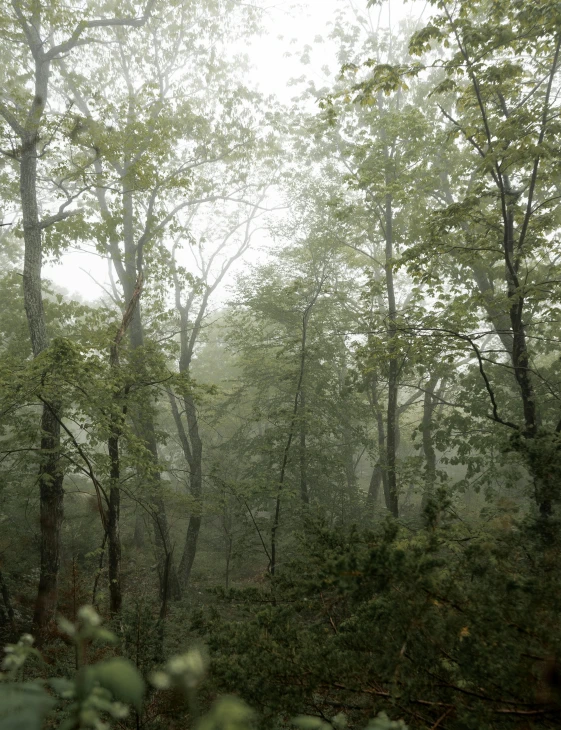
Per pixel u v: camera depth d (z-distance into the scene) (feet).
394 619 11.55
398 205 60.70
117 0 63.57
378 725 5.70
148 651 20.47
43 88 55.47
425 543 14.06
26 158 52.65
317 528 16.78
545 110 37.29
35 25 55.26
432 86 69.72
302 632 14.87
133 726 16.05
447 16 37.70
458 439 51.65
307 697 12.09
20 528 50.47
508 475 43.19
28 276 51.29
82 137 51.65
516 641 11.16
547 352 54.95
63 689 4.03
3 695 3.63
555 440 19.49
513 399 52.75
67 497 60.54
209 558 82.58
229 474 70.08
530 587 12.30
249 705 11.76
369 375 58.44
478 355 35.86
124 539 83.87
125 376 43.73
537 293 40.24
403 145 61.26
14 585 46.78
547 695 9.96
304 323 61.46
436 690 11.21
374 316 60.03
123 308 68.39
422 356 44.68
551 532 16.35
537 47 38.11
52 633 28.04
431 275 46.32
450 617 11.29
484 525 16.83
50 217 53.78
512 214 41.50
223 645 14.40
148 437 57.31
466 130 42.78
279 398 77.36
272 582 19.40
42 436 42.42
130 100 59.26
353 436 70.13
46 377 35.55
